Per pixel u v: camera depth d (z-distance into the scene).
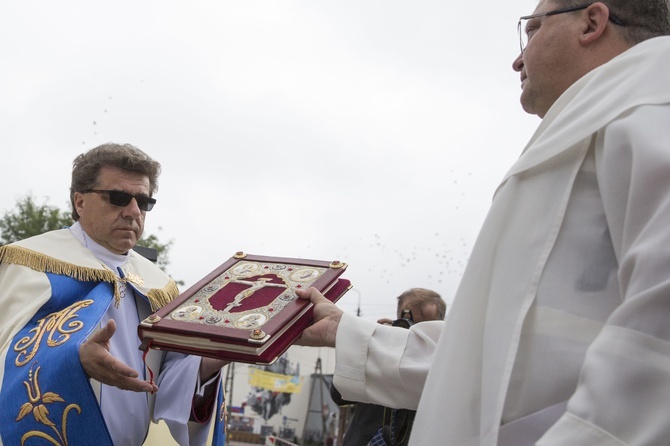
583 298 1.39
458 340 1.50
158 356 3.12
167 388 2.97
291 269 2.61
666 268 1.12
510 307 1.45
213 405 3.04
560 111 1.65
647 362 1.09
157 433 3.01
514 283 1.47
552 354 1.37
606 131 1.41
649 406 1.07
